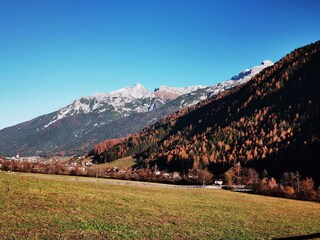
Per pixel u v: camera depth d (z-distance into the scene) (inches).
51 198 2028.8
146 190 3809.1
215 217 2057.1
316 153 7573.8
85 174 6392.7
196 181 6520.7
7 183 2412.6
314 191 4896.7
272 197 4635.8
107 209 1902.1
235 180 6791.3
